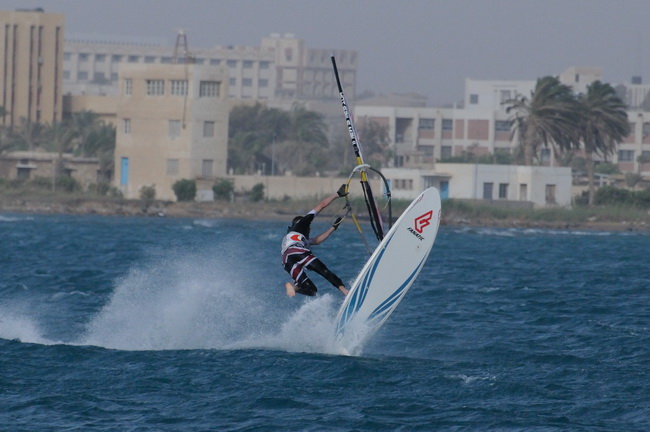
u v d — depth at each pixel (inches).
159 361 2578.7
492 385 2372.0
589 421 2086.6
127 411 2119.8
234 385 2335.1
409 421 2070.6
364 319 2623.0
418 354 2797.7
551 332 3257.9
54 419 2055.9
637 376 2514.8
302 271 2468.0
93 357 2613.2
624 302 4180.6
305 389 2313.0
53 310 3619.6
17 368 2468.0
